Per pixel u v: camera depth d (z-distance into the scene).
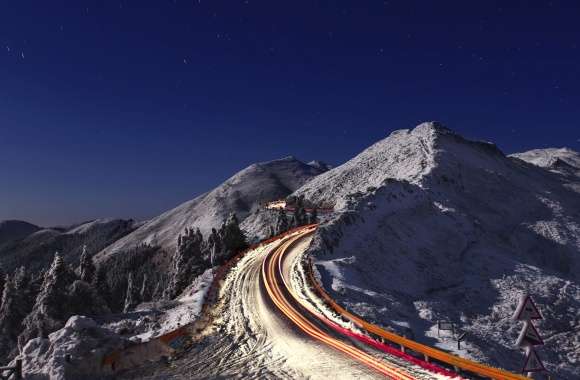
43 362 18.47
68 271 56.16
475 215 105.12
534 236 107.12
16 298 58.72
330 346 22.09
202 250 84.81
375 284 53.41
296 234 83.31
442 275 68.50
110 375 19.34
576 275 96.06
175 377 18.86
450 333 43.28
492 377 13.71
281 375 17.81
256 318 31.47
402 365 18.00
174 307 43.16
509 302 64.94
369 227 70.25
